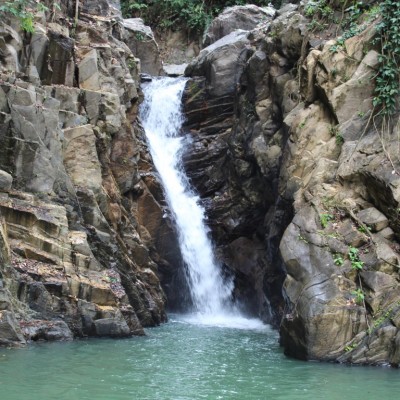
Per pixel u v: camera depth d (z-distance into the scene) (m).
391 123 12.15
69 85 15.35
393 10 12.81
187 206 18.47
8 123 12.36
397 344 9.91
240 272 17.39
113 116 15.35
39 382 8.08
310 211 11.65
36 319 10.82
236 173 17.50
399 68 12.48
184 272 17.33
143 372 9.04
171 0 27.38
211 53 19.80
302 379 8.97
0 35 13.95
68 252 11.89
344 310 10.31
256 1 27.03
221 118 19.47
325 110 13.55
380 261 10.66
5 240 10.70
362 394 8.17
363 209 11.62
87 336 11.40
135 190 15.95
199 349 11.27
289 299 11.06
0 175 11.83
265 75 16.59
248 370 9.53
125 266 13.93
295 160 13.34
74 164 13.84
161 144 19.77
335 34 14.63
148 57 22.97
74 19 17.06
